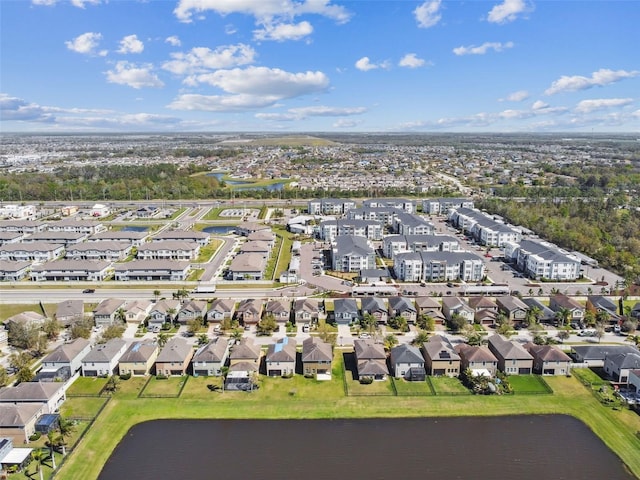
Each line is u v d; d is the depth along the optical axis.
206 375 114.50
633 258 196.50
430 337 132.50
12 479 81.94
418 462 86.75
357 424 97.31
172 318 144.50
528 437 93.56
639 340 130.38
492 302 149.62
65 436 92.75
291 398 105.44
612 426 95.94
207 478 82.81
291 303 158.75
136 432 95.50
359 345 120.44
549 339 132.25
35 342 127.25
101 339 130.88
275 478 82.75
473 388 108.12
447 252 190.25
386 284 179.00
